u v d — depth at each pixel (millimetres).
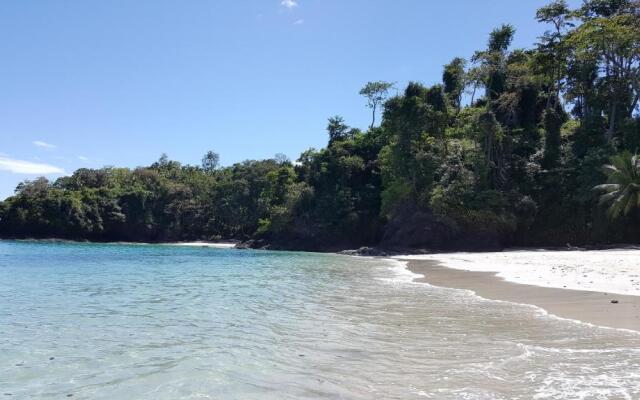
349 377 7141
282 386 6746
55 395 6531
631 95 57719
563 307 13258
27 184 99125
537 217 55844
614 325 10641
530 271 25172
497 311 12953
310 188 73750
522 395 6145
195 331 10734
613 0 61188
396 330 10562
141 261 39688
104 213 96312
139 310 13867
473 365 7602
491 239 54094
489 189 55719
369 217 68875
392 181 64000
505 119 67250
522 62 72062
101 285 21062
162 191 102750
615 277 20266
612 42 56844
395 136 63375
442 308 13664
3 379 7266
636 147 51094
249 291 18469
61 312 13578
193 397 6348
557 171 55875
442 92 66188
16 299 16453
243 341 9648
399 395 6289
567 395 6078
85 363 8141
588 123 57688
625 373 7000
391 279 23406
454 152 60938
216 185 103375
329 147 79688
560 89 66312
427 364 7754
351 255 54406
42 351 8992
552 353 8227
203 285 20922
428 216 56781
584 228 52750
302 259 44375
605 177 50094
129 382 7039
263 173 98125
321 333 10336
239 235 97312
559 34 64875
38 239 91438
